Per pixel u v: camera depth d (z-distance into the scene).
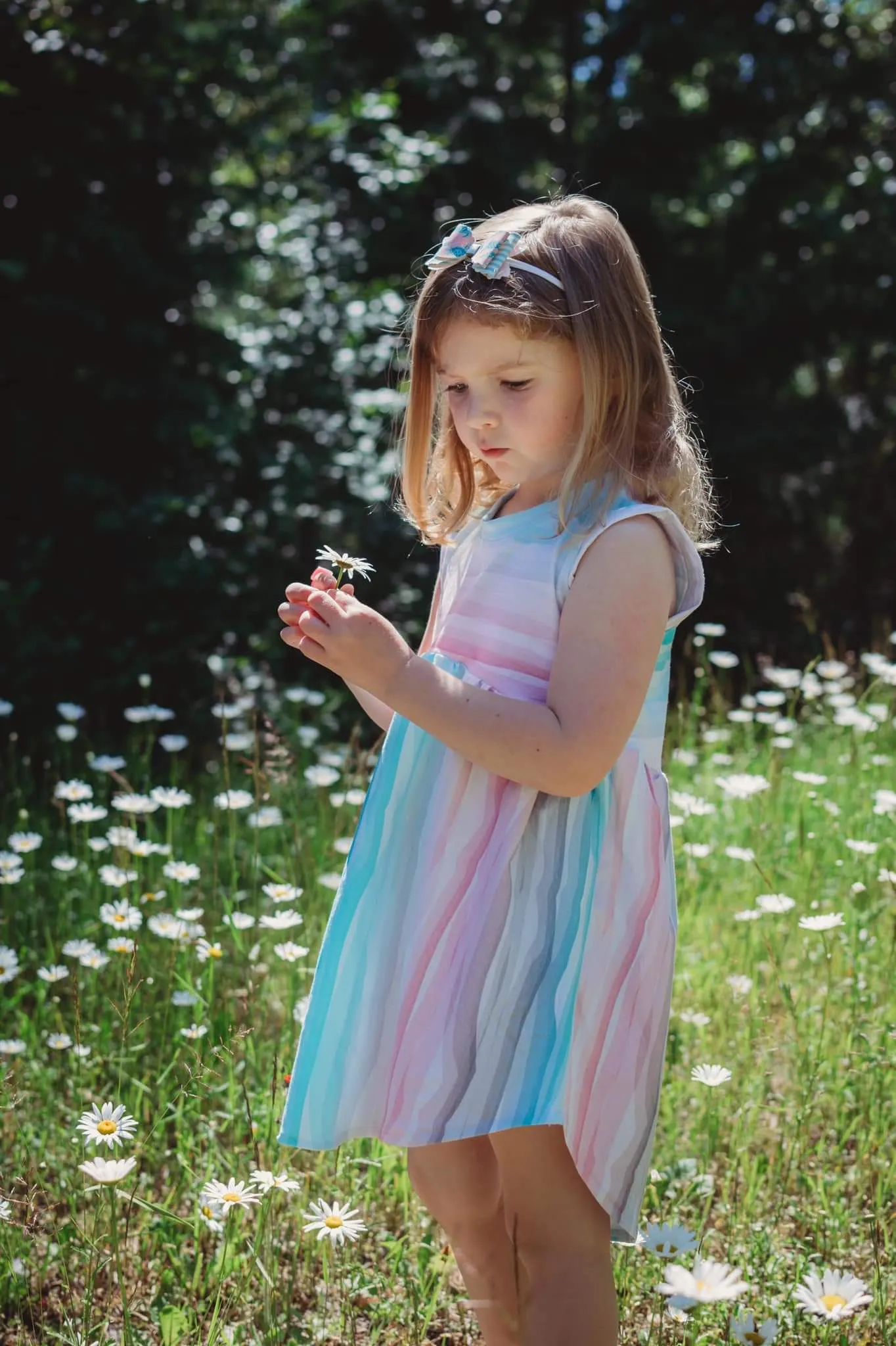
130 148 6.63
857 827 3.43
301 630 1.69
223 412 6.85
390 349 8.48
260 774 3.29
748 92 9.73
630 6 9.64
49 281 6.42
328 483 7.93
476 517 2.01
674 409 1.89
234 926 2.72
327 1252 2.17
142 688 6.29
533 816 1.72
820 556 9.98
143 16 6.54
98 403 6.59
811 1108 2.45
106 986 2.86
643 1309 2.02
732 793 3.46
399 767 1.81
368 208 8.84
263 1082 2.54
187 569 6.44
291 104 8.75
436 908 1.72
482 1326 1.85
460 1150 1.81
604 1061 1.72
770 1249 2.13
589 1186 1.70
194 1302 2.04
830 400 10.03
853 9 10.13
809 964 3.08
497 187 9.45
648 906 1.77
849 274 9.63
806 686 4.62
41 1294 2.07
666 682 1.82
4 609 5.97
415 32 10.09
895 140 10.08
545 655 1.73
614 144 9.73
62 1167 2.34
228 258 6.97
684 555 1.73
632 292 1.81
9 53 6.33
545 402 1.75
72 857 3.74
